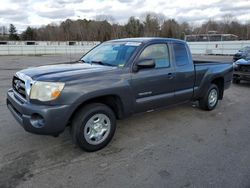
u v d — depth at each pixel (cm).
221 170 336
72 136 372
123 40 496
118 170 334
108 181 309
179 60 508
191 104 668
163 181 310
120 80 396
